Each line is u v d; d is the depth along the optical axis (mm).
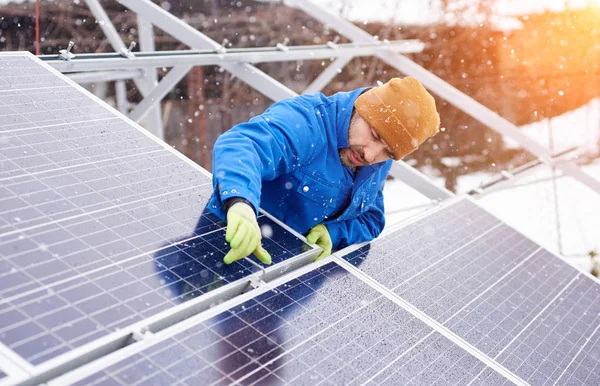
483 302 2510
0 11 6930
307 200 2439
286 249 2184
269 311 1824
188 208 2117
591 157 9008
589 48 9820
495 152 9625
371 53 4516
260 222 2283
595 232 7363
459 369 1959
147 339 1515
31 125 2131
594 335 2686
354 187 2471
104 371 1387
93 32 7469
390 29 8977
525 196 8242
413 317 2131
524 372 2164
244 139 2096
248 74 3666
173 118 8234
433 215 3135
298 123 2256
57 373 1361
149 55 3213
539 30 9680
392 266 2510
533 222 7555
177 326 1604
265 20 8539
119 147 2252
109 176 2074
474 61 9523
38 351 1367
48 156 2027
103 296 1602
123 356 1444
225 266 1924
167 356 1496
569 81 9844
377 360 1809
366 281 2232
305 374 1628
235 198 1935
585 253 6750
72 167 2033
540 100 9812
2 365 1297
